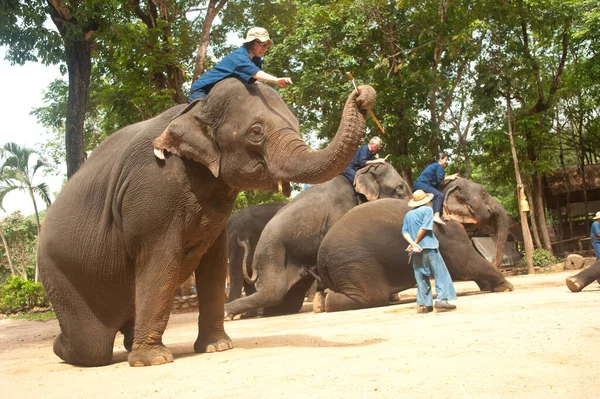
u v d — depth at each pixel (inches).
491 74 991.6
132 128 258.2
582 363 157.5
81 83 692.1
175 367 208.4
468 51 1004.6
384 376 154.9
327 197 526.6
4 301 1016.2
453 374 152.0
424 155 1022.4
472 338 216.1
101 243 241.0
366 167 524.4
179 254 229.3
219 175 229.5
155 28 779.4
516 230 1218.6
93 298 245.4
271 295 500.1
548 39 1111.0
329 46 1010.7
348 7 1010.7
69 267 245.1
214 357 226.8
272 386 154.0
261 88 229.8
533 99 1194.6
